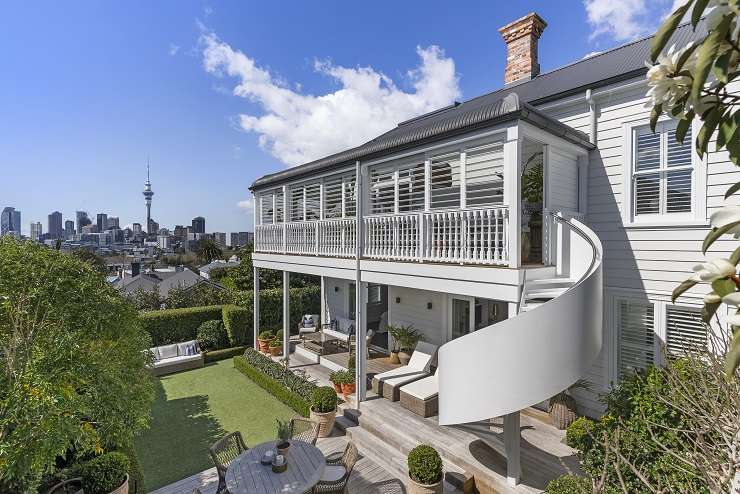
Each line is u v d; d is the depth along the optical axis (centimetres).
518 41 1211
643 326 713
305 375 1052
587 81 780
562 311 498
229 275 2345
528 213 827
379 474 632
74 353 435
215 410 923
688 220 653
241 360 1209
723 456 300
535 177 855
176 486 631
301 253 1127
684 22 870
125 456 561
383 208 911
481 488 575
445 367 551
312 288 1723
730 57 116
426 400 764
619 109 730
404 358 1055
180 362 1218
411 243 747
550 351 491
